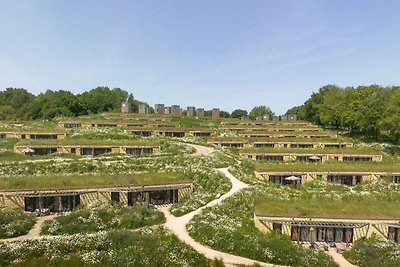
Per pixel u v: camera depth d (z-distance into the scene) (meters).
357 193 47.47
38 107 126.44
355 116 90.31
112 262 24.91
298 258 27.25
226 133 92.62
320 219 33.31
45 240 27.75
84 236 28.84
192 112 131.38
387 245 30.48
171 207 40.28
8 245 26.22
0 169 48.41
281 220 33.44
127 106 126.94
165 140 79.56
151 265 24.72
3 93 151.25
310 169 56.53
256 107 161.38
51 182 38.84
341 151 69.88
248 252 27.66
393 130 76.62
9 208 35.72
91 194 39.56
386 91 95.00
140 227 33.59
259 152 70.06
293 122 116.56
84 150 65.88
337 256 30.00
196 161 59.84
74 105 127.50
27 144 62.72
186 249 27.42
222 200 41.91
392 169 57.34
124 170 51.88
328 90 131.00
